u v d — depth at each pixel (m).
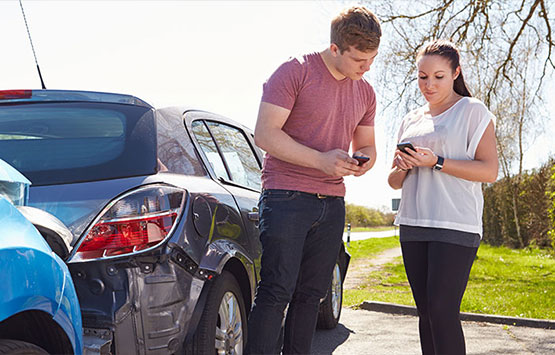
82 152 2.85
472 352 4.75
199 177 3.38
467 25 14.41
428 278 3.13
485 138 3.15
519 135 15.05
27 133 2.95
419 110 3.46
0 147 2.86
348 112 2.99
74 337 2.12
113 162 2.84
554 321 5.87
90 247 2.57
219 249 3.19
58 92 3.21
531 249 27.84
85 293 2.57
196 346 3.05
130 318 2.60
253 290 3.67
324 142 2.95
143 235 2.67
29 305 1.87
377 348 4.89
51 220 2.53
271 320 2.83
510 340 5.25
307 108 2.88
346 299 8.08
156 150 3.03
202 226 3.06
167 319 2.75
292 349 3.06
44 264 1.99
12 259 1.85
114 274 2.59
